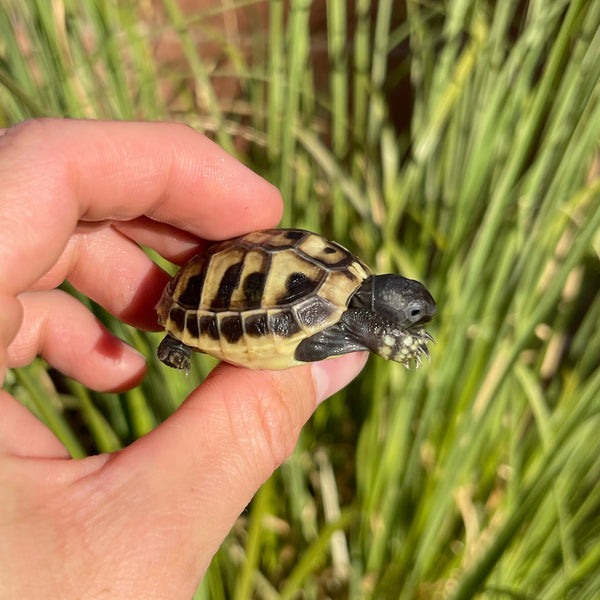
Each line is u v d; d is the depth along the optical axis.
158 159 0.11
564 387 0.16
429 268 0.17
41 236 0.09
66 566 0.08
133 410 0.14
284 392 0.10
